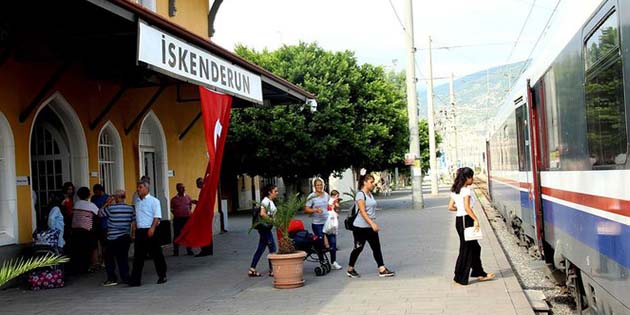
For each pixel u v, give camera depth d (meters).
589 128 6.61
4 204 12.28
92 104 15.16
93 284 12.26
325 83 29.81
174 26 10.53
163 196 18.58
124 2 8.95
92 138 15.12
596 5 6.17
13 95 12.48
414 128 32.22
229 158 31.50
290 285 10.98
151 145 18.58
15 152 12.48
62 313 9.55
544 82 9.57
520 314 8.16
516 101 14.07
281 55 31.48
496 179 22.56
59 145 14.73
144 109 16.89
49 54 12.61
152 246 12.16
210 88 12.34
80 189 13.63
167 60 10.30
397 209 32.84
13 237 12.24
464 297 9.41
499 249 14.81
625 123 5.25
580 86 6.97
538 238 10.61
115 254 12.13
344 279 11.62
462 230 10.43
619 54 5.39
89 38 11.64
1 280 5.50
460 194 10.45
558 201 8.70
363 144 30.55
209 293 10.90
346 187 49.91
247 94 14.29
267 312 9.09
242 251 17.09
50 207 12.47
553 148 8.98
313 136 29.66
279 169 30.55
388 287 10.57
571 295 10.05
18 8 10.03
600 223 6.24
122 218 12.11
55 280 11.82
